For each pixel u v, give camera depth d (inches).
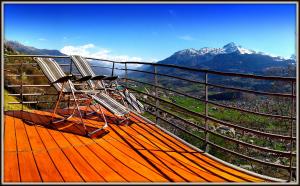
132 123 232.4
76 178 125.5
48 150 156.2
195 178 135.0
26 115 224.8
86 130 187.2
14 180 118.6
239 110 149.5
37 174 126.4
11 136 172.4
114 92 248.1
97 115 247.6
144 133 206.7
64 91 199.6
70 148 162.4
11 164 134.2
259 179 139.0
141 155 161.6
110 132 201.2
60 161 142.9
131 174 134.5
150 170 141.0
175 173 139.8
